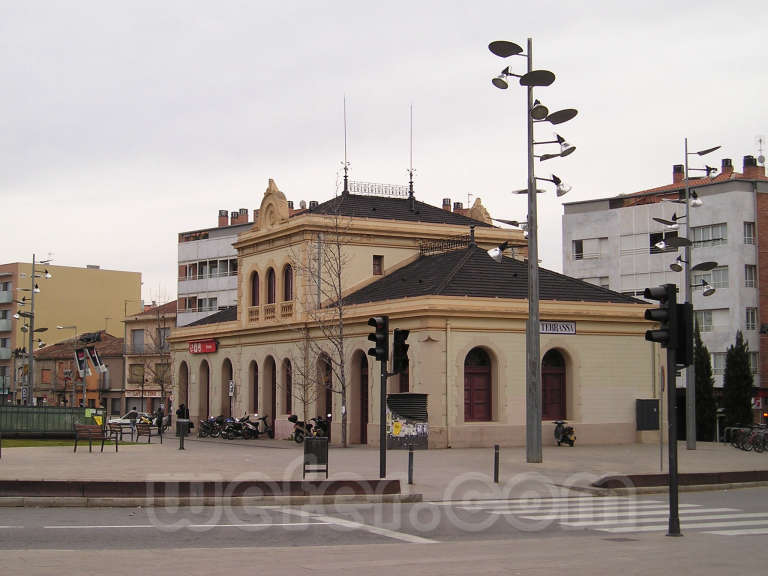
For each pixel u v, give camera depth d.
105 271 109.12
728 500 22.53
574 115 29.31
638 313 42.22
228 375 56.06
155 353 87.44
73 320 106.38
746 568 12.86
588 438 40.75
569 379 40.81
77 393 94.12
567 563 13.23
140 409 90.19
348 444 42.84
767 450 36.69
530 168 30.00
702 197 66.12
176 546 14.57
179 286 90.94
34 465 27.23
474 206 56.16
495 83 29.42
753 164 69.38
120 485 19.62
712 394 48.47
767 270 64.62
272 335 50.47
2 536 15.16
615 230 71.38
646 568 12.82
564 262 74.06
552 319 40.34
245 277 53.66
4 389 95.06
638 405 41.22
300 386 47.38
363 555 13.88
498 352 39.25
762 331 54.47
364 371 43.53
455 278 40.38
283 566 12.77
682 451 36.69
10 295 103.56
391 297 41.75
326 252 45.75
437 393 37.84
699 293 65.81
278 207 50.66
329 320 43.50
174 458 30.84
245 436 49.44
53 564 12.59
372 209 50.69
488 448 37.78
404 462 30.19
